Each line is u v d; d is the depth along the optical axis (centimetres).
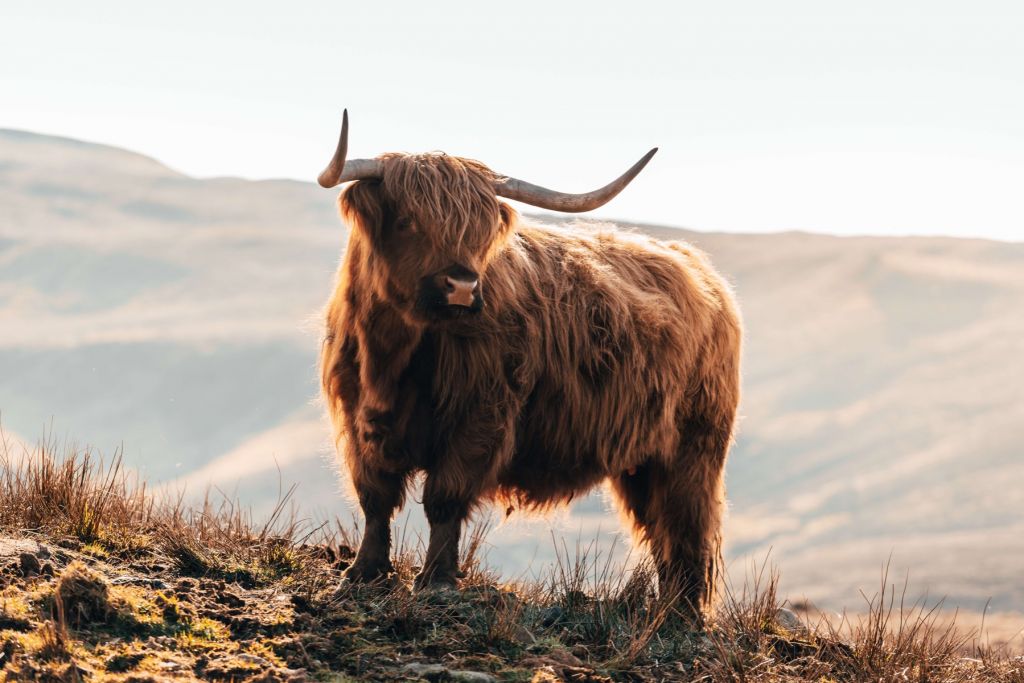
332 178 745
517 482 889
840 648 820
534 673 677
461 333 794
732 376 1002
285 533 902
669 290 962
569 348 863
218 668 616
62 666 574
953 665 810
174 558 783
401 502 839
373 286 783
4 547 713
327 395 852
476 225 767
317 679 635
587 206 802
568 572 861
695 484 959
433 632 720
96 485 867
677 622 854
